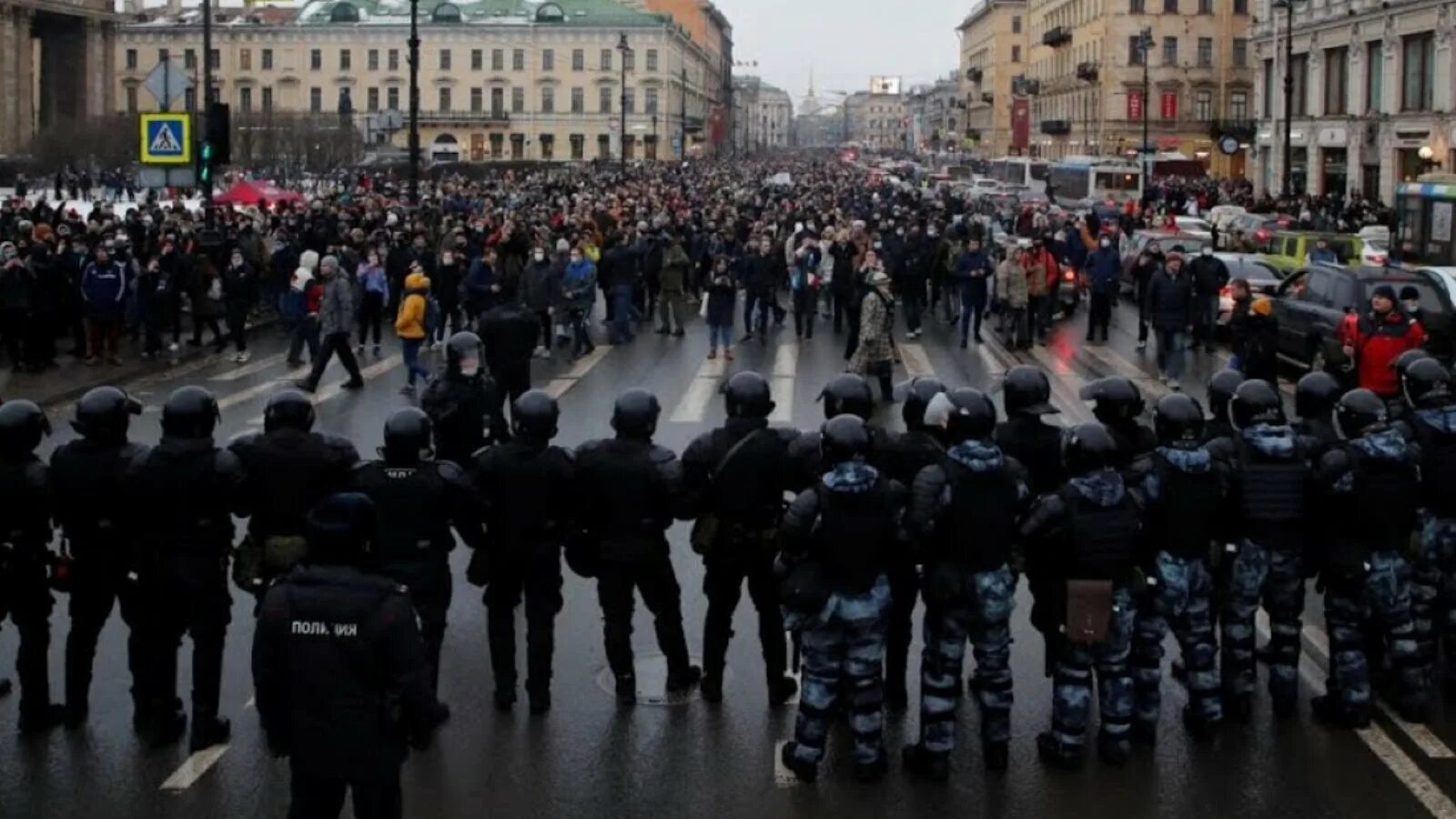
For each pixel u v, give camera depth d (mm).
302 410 8852
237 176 73562
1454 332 20391
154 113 28578
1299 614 9266
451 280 26609
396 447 8523
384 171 91062
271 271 29844
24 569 8602
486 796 7973
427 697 6031
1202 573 8695
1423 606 9336
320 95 141000
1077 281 32844
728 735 8828
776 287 31406
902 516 8000
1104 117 103688
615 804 7898
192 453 8375
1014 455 9406
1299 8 73125
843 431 7902
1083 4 112062
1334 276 22547
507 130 141125
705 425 19234
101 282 24031
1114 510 8141
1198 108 102938
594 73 140625
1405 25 61406
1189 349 27062
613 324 28203
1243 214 52406
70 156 88188
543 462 8914
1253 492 8836
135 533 8531
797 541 7926
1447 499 9289
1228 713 9125
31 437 8617
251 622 10922
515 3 141750
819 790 8094
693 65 165250
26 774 8250
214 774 8266
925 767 8258
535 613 9062
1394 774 8305
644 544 9117
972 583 8102
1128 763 8461
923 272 28172
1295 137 73500
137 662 8648
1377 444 8711
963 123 193250
